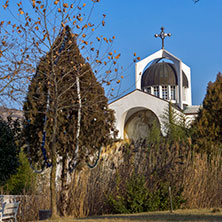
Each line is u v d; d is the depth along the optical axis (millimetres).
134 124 44188
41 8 14070
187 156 17656
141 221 10602
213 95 23922
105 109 15062
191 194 15898
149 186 15406
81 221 11305
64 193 14219
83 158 14406
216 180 16766
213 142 21953
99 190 15117
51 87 13898
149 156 16188
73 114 14312
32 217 14461
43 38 14328
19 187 23281
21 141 14484
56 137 13953
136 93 42906
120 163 15812
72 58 14484
